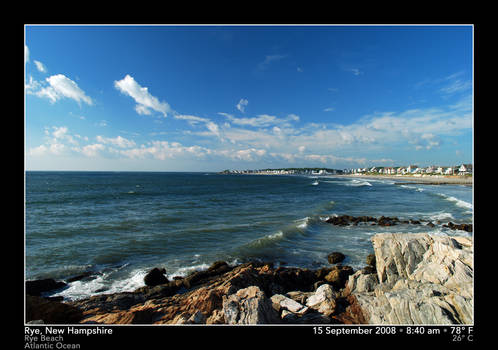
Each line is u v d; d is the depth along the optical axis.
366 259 12.45
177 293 9.10
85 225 20.30
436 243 7.35
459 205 32.03
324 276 10.19
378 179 131.12
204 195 46.91
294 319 5.74
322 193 52.12
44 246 14.79
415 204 33.81
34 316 5.77
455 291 5.51
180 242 15.72
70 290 9.66
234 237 16.91
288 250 14.10
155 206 31.81
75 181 85.69
